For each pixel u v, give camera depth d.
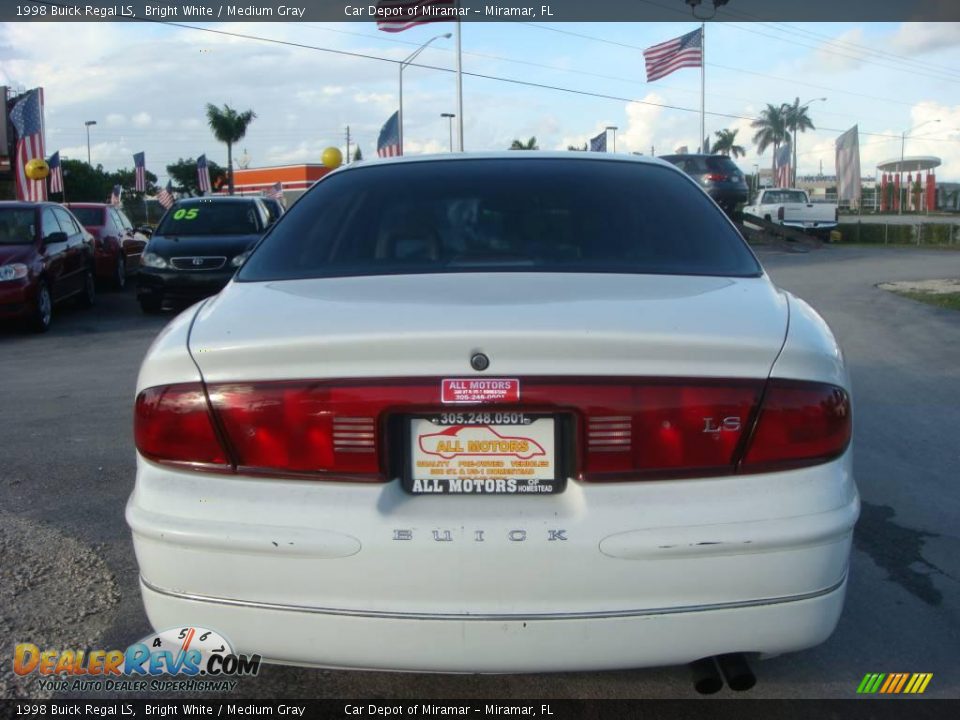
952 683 2.99
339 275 2.95
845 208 65.19
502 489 2.33
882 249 25.77
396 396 2.29
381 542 2.25
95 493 4.92
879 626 3.38
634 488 2.29
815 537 2.28
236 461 2.36
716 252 3.11
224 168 54.88
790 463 2.33
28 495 4.89
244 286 2.94
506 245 3.10
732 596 2.28
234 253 12.61
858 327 10.41
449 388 2.28
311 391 2.32
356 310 2.50
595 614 2.26
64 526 4.43
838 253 23.83
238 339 2.38
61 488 5.01
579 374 2.29
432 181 3.47
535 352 2.28
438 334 2.27
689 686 2.97
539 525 2.25
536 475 2.33
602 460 2.29
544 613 2.26
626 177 3.52
